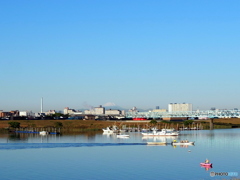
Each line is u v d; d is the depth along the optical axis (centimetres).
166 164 14150
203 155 16575
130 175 12081
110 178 11675
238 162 14462
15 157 16188
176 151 18100
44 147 19838
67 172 12681
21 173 12581
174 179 11425
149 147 19925
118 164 14225
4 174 12431
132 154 17075
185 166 13662
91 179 11569
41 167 13700
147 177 11769
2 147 19762
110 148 19462
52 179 11600
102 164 14250
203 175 11981
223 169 13012
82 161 15025
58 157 16150
